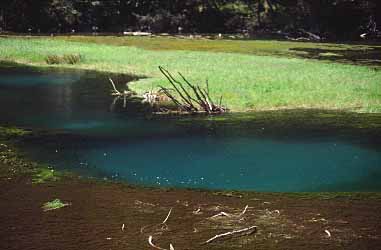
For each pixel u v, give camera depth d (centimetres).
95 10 6756
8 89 2398
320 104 2061
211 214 823
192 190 990
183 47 4528
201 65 3136
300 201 917
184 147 1400
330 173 1196
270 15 7288
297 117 1836
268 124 1712
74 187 980
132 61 3378
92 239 707
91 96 2252
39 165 1165
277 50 4441
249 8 7419
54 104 2044
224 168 1215
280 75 2728
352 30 6931
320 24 7044
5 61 3428
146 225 766
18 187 963
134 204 872
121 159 1266
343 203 905
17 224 761
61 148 1351
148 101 2120
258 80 2534
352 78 2675
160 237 718
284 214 827
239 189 1062
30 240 701
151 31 6819
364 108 2002
